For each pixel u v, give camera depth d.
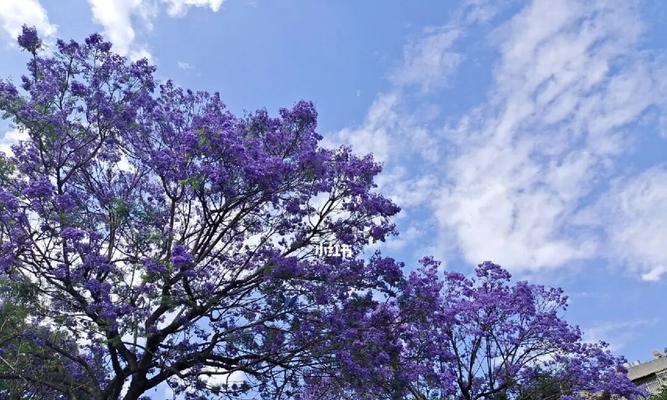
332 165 11.52
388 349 11.16
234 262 12.34
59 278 10.25
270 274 10.60
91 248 10.43
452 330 17.25
